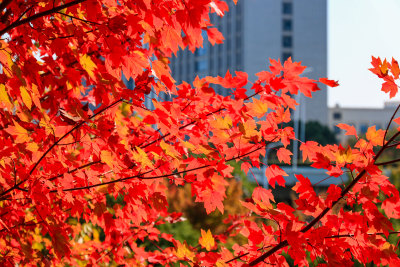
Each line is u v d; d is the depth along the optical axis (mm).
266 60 58094
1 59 1859
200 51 59188
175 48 2062
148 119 2258
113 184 2406
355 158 2344
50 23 2211
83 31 2105
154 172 2383
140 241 6555
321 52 61094
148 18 1832
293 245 2240
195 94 2344
